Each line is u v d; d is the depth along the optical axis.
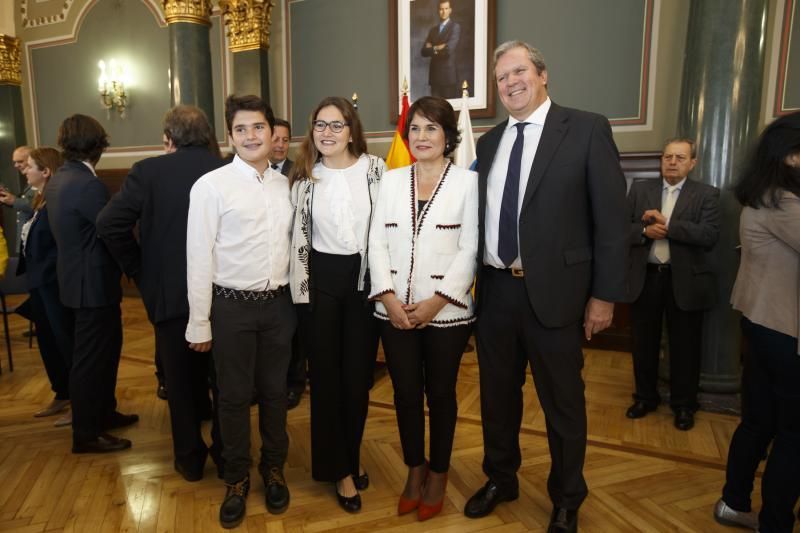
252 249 1.74
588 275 1.67
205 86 4.75
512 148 1.70
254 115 1.71
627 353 3.90
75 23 6.02
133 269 2.05
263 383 1.89
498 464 1.89
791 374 1.53
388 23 4.61
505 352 1.78
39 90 6.34
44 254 2.52
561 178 1.60
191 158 1.94
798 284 1.51
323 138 1.76
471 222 1.75
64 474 2.21
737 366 2.94
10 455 2.38
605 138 1.61
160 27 5.62
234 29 4.98
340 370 1.88
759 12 2.78
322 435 1.88
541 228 1.62
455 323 1.76
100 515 1.91
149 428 2.67
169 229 1.89
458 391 3.18
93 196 2.19
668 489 2.07
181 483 2.13
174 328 1.96
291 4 4.98
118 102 5.86
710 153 2.87
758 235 1.59
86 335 2.29
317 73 4.96
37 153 2.67
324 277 1.79
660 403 2.94
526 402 2.95
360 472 2.16
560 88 4.12
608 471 2.21
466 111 3.45
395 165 3.05
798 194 1.48
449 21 4.36
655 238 2.60
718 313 2.90
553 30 4.10
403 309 1.73
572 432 1.71
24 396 3.13
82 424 2.35
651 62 3.84
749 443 1.75
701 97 2.88
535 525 1.85
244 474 1.91
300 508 1.96
